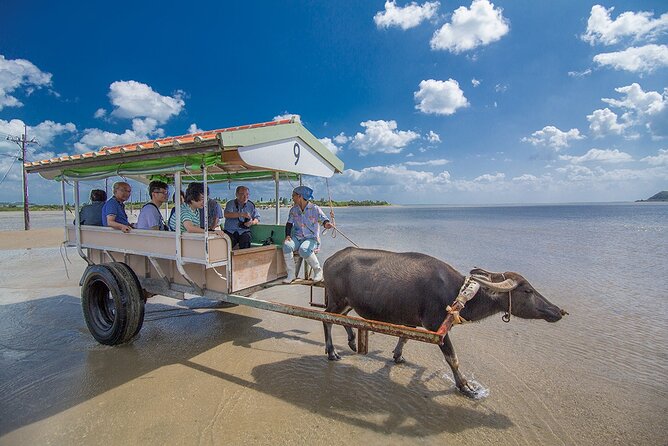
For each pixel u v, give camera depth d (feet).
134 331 17.33
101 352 17.48
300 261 19.39
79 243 20.38
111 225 17.78
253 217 23.27
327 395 13.73
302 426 11.84
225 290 15.46
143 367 15.92
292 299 26.78
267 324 21.45
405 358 17.01
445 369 15.99
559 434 11.67
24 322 21.88
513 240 68.18
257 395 13.67
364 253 15.58
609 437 11.55
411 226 113.39
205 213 13.98
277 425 11.86
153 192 18.58
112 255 19.80
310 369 15.84
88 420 12.01
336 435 11.41
